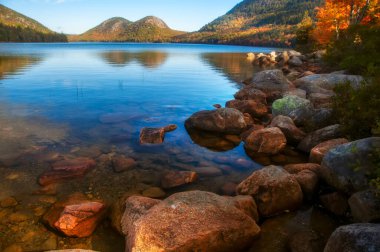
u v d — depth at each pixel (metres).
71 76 26.33
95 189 7.18
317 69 28.48
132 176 7.93
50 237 5.39
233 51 97.75
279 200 6.09
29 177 7.64
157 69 34.50
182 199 5.14
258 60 46.06
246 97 16.81
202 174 8.16
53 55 56.91
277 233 5.52
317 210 6.29
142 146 10.15
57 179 7.57
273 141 9.48
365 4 32.19
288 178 6.28
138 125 12.53
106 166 8.48
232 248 4.84
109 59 48.78
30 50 77.12
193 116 12.27
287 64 39.34
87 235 5.46
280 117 10.93
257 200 6.18
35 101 16.31
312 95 15.07
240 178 7.96
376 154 5.81
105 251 5.13
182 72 32.00
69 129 11.74
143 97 18.34
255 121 13.46
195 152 9.75
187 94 19.72
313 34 49.47
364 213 5.18
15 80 23.22
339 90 10.33
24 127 11.79
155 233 4.50
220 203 5.18
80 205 5.83
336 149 6.72
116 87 21.47
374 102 8.27
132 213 5.53
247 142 9.99
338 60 24.20
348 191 6.11
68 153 9.31
